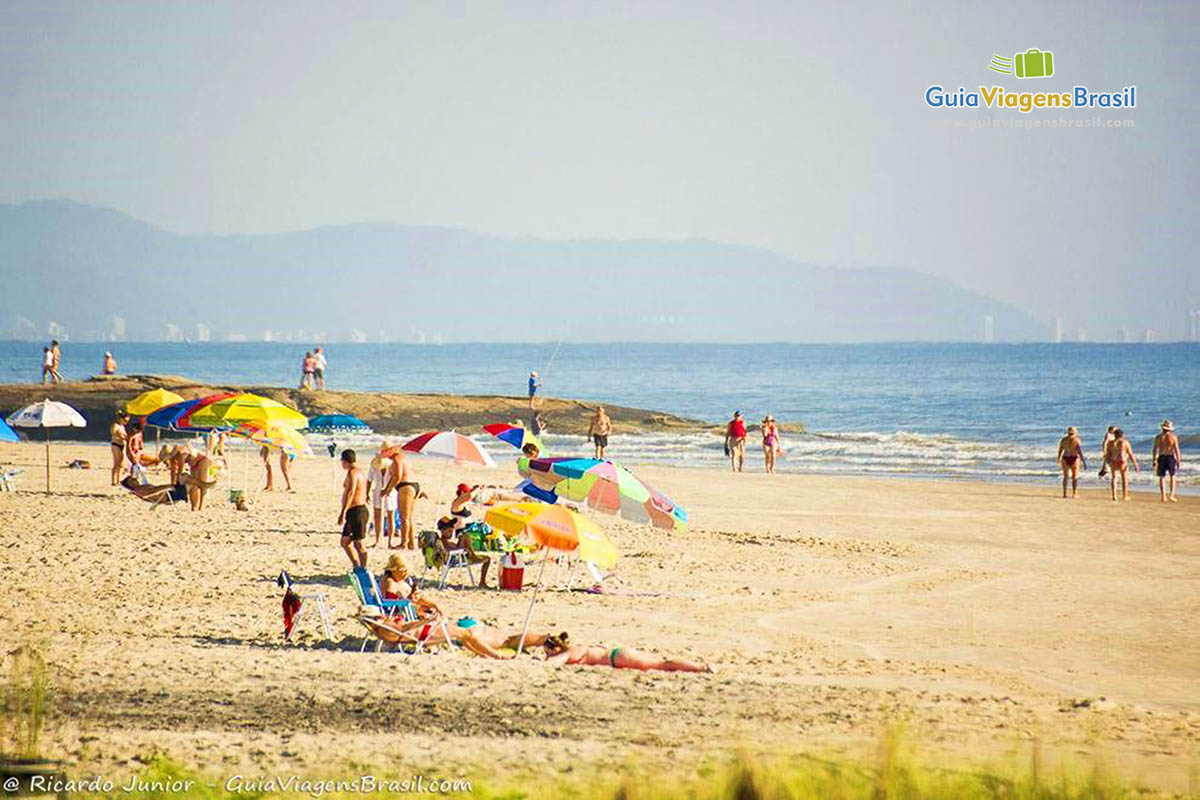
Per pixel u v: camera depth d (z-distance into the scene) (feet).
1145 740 122.62
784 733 120.57
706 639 177.78
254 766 106.01
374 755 110.42
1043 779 103.04
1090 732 124.98
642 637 177.47
